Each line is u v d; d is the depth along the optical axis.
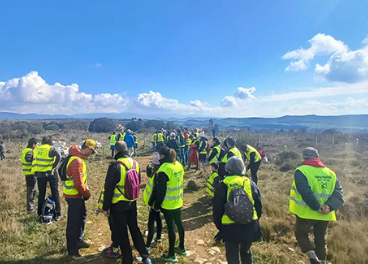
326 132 38.53
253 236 3.04
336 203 3.37
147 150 21.41
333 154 17.17
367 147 21.78
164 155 4.04
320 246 3.51
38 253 3.96
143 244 3.71
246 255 3.27
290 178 9.59
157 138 17.81
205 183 9.17
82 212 4.07
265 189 7.99
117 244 3.96
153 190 4.15
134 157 16.78
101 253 4.12
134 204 3.67
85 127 65.56
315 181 3.46
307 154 3.71
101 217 5.80
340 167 12.12
